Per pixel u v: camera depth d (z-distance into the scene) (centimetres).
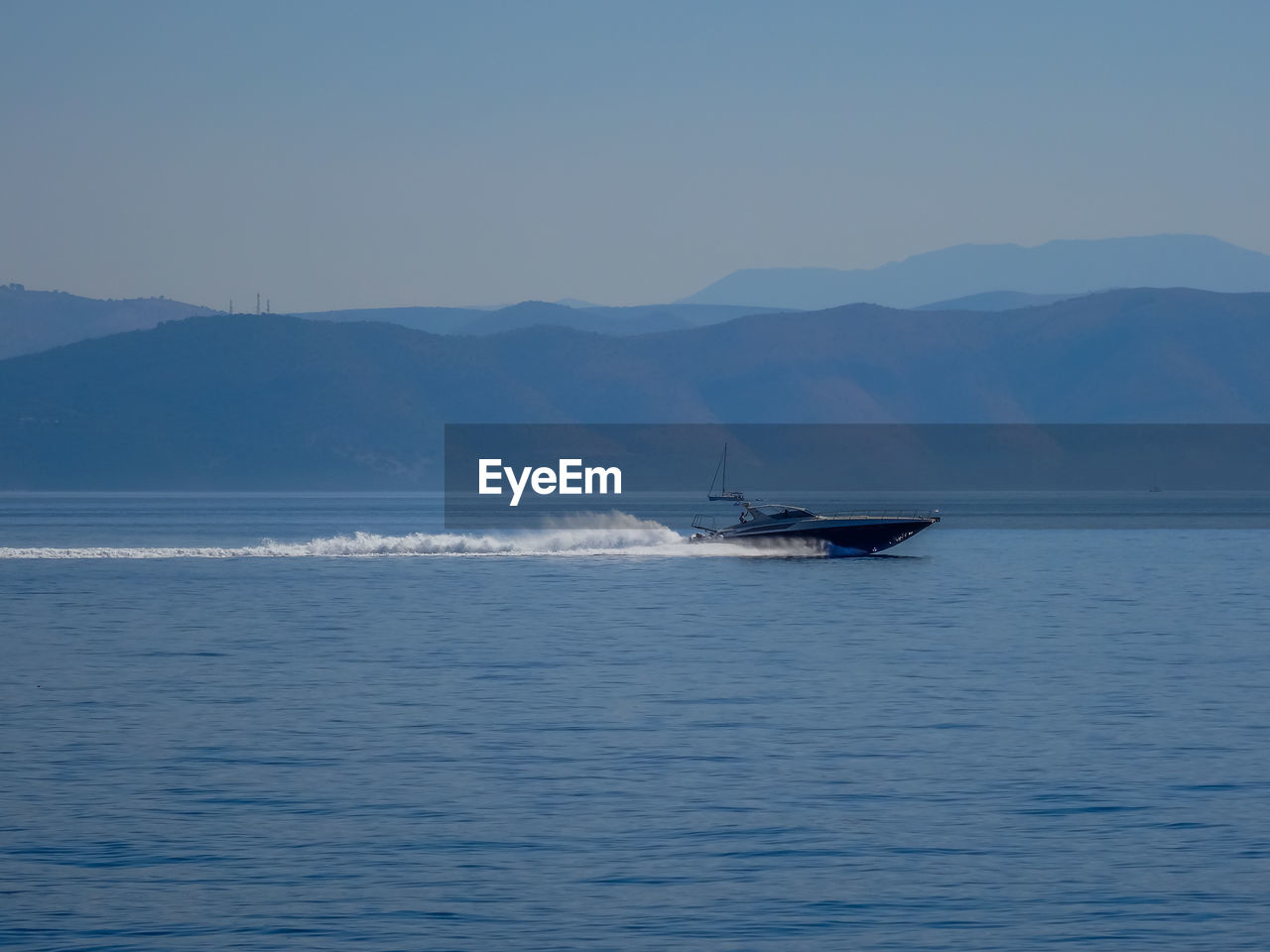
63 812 4903
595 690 7244
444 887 4228
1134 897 4141
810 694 7112
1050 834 4678
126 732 6175
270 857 4469
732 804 5006
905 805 4997
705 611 11069
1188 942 3847
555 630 9825
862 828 4744
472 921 3984
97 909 4050
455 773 5438
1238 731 6166
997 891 4194
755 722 6375
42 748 5856
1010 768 5503
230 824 4781
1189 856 4466
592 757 5691
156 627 10150
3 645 9144
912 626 10106
